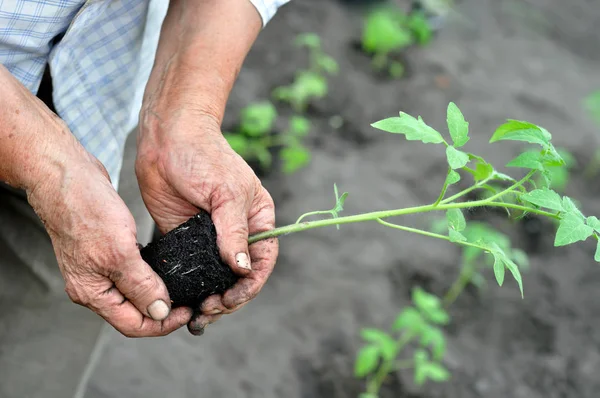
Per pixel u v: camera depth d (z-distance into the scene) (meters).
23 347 0.96
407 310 1.25
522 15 2.62
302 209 1.58
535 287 1.56
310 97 1.92
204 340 1.28
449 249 1.57
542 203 0.73
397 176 1.73
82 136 0.88
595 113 2.04
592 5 2.82
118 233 0.74
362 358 1.22
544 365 1.40
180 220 0.84
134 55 0.86
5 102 0.73
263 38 2.07
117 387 1.18
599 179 1.91
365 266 1.48
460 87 2.12
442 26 2.40
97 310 0.76
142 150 0.82
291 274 1.43
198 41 0.85
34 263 0.94
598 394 1.37
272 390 1.23
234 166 0.80
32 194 0.75
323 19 2.23
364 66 2.10
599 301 1.56
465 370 1.35
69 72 0.84
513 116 2.05
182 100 0.83
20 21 0.78
